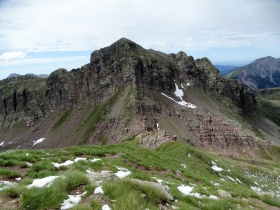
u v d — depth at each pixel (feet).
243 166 294.87
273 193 199.93
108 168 70.79
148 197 43.91
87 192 40.01
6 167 59.36
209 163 197.06
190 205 48.65
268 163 449.48
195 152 199.82
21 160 65.05
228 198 63.21
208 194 63.26
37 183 42.63
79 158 79.00
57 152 82.12
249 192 78.38
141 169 87.86
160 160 113.80
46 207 33.88
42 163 63.46
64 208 34.81
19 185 40.81
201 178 96.63
